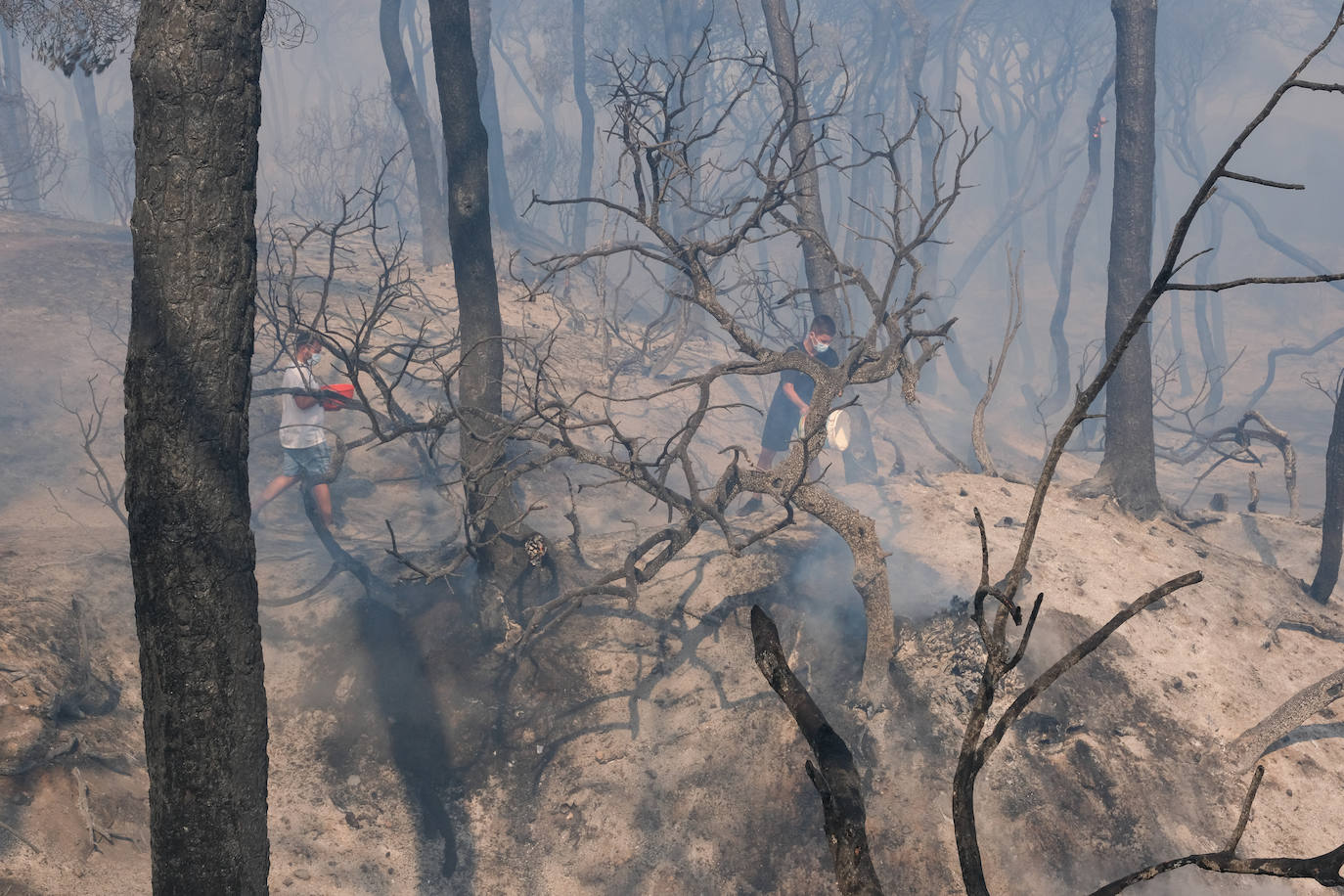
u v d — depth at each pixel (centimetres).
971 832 102
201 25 296
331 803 563
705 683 639
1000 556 747
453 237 631
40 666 519
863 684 630
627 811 583
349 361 611
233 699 315
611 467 572
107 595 611
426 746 594
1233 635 723
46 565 620
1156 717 639
